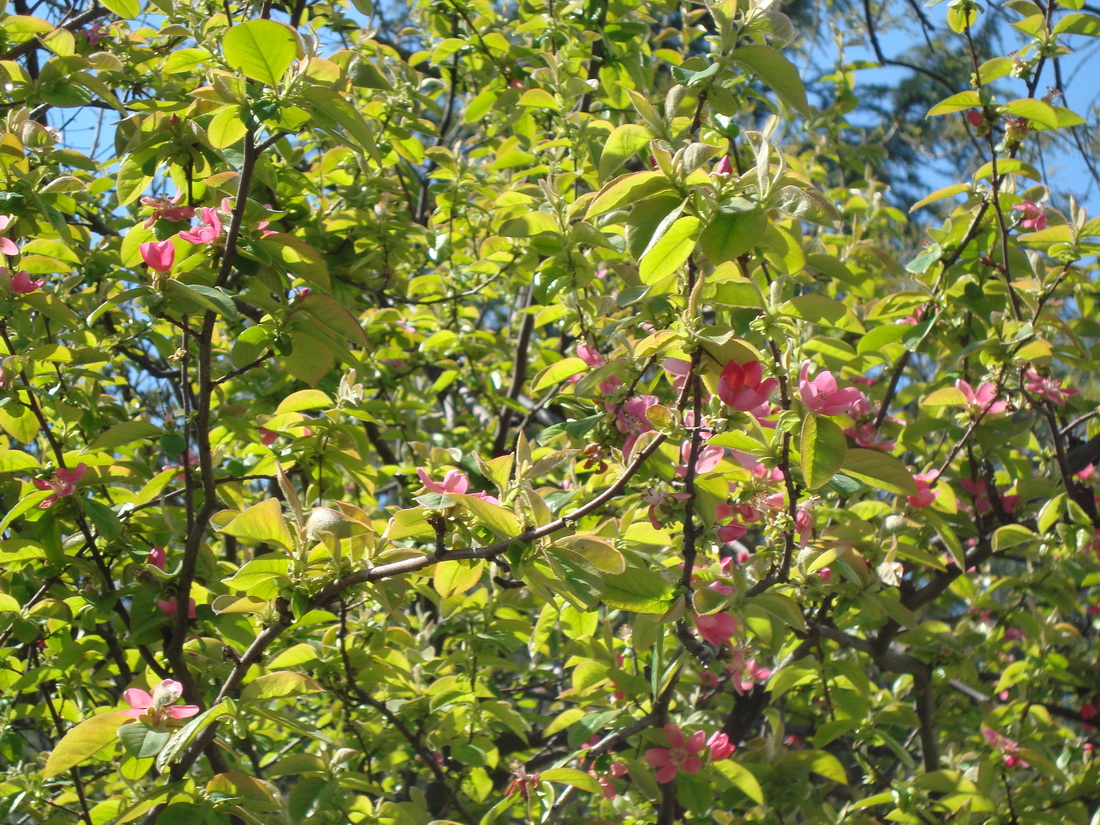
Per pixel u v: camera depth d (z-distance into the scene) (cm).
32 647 172
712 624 146
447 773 189
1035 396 177
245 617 163
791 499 144
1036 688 204
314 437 172
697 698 195
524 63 237
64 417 168
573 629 166
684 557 145
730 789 173
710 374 141
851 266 216
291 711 211
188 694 158
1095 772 189
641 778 165
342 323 154
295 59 146
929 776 172
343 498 189
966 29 171
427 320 241
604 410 159
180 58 157
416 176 265
